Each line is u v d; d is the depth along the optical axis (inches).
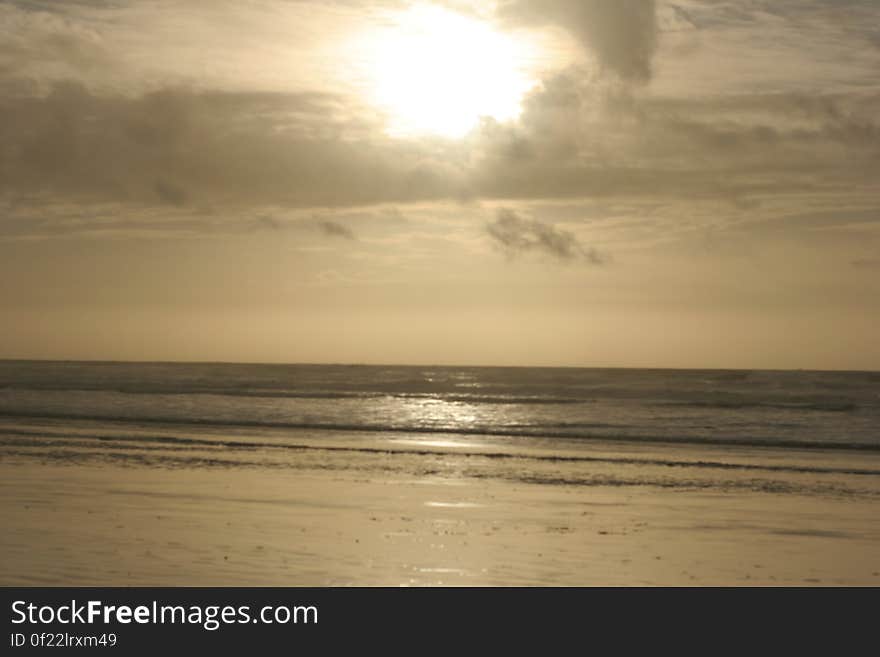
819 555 609.3
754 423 1563.7
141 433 1326.3
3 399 1996.8
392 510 741.9
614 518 725.3
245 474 922.1
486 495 822.5
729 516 739.4
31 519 682.2
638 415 1723.7
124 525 663.1
